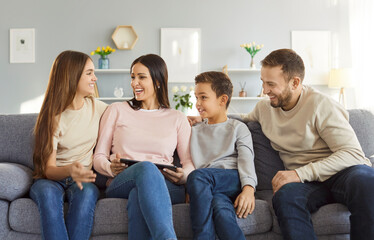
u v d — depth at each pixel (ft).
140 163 4.71
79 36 17.99
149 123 5.91
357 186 4.43
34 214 4.68
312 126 5.41
